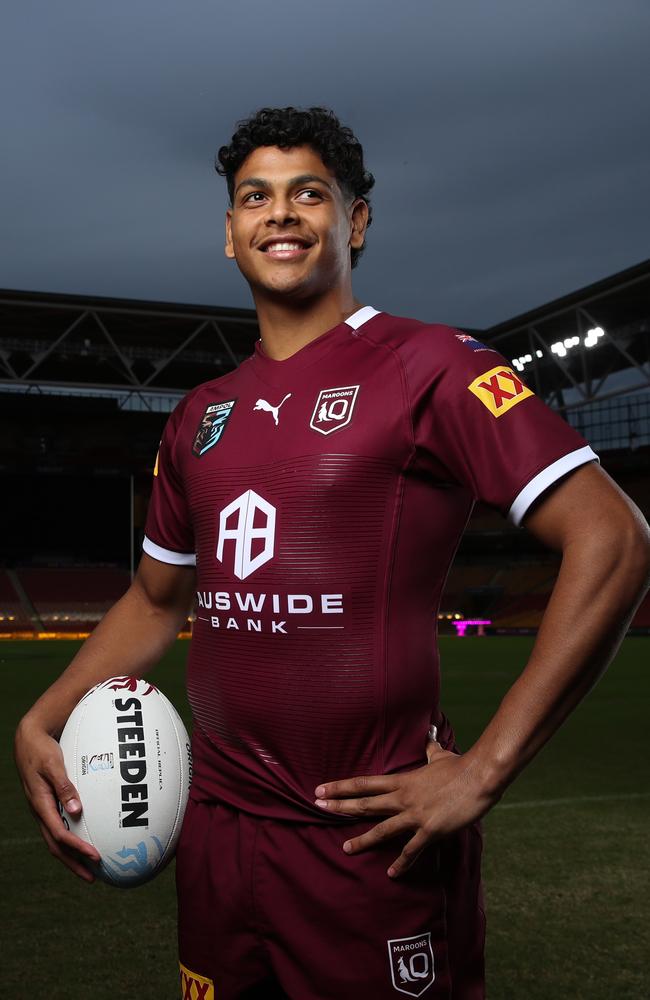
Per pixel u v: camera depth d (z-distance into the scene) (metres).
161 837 1.56
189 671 1.62
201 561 1.58
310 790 1.41
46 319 36.00
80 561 42.91
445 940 1.37
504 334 38.16
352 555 1.39
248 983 1.45
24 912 3.58
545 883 3.93
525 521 1.34
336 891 1.35
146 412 42.94
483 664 19.56
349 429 1.40
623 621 1.25
